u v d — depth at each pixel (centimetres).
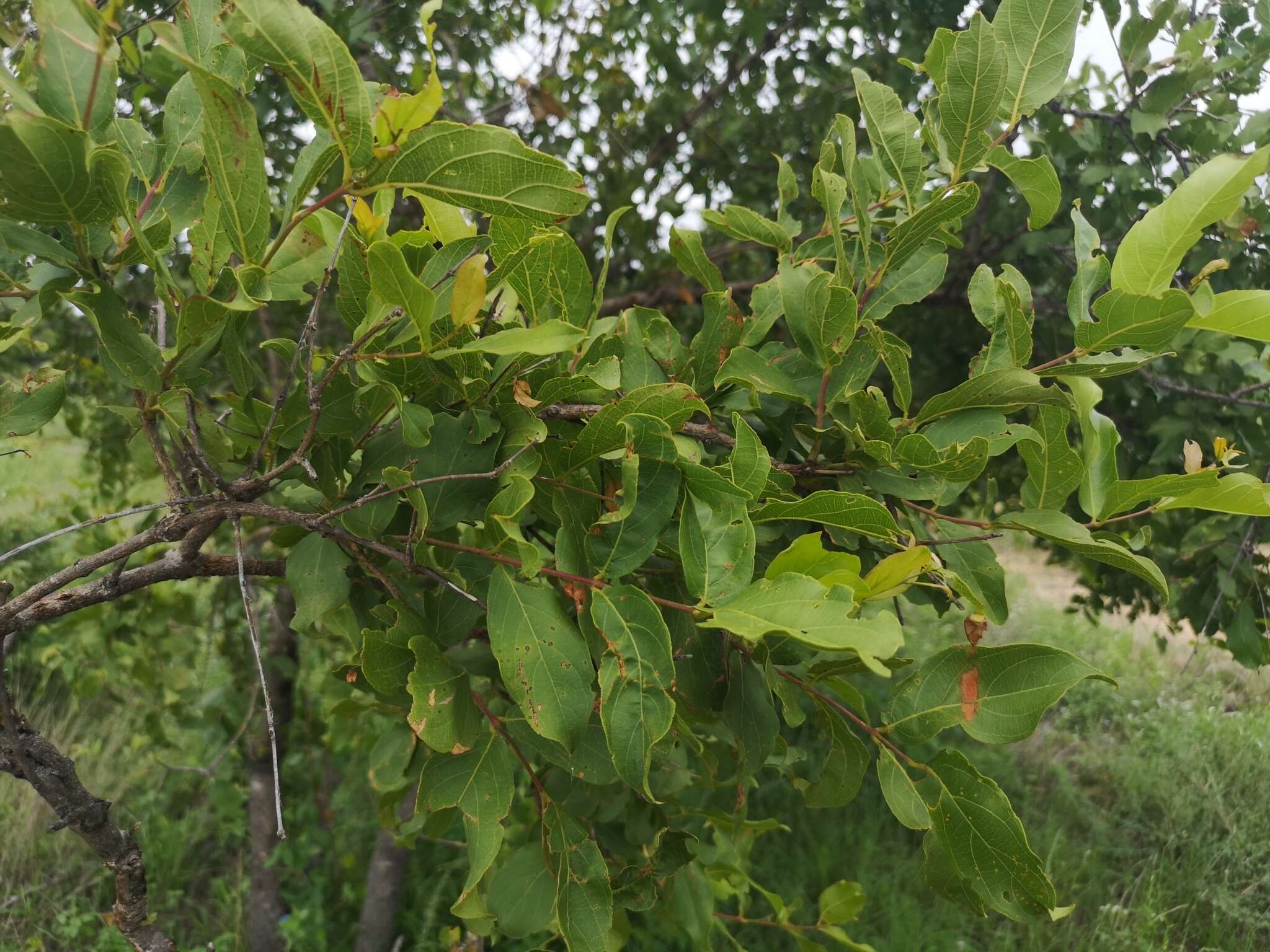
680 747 74
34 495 257
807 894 178
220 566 55
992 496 60
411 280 38
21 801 182
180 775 195
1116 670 297
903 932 167
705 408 43
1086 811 213
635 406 44
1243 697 271
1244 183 44
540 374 49
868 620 36
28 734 51
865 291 54
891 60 136
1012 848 44
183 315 41
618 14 148
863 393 49
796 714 47
